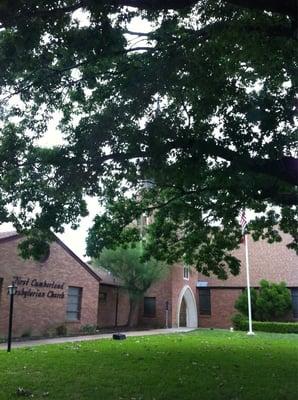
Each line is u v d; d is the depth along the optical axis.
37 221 10.83
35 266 22.14
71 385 9.10
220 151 9.86
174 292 33.22
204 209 14.38
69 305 24.59
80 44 9.05
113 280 31.00
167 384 9.44
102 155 10.25
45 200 10.77
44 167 10.52
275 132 9.75
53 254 23.42
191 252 16.55
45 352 13.95
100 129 9.95
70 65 9.83
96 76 10.12
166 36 9.48
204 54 9.39
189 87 9.94
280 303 30.70
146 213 15.34
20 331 20.84
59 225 11.06
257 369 11.57
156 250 16.48
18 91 9.81
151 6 7.99
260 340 20.56
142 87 9.55
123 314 32.25
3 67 9.16
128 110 9.83
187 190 13.14
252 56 9.73
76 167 10.26
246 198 11.77
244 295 31.80
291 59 9.69
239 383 9.73
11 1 7.53
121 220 14.58
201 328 33.41
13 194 10.81
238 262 15.96
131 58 9.86
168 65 9.41
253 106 9.75
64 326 23.47
